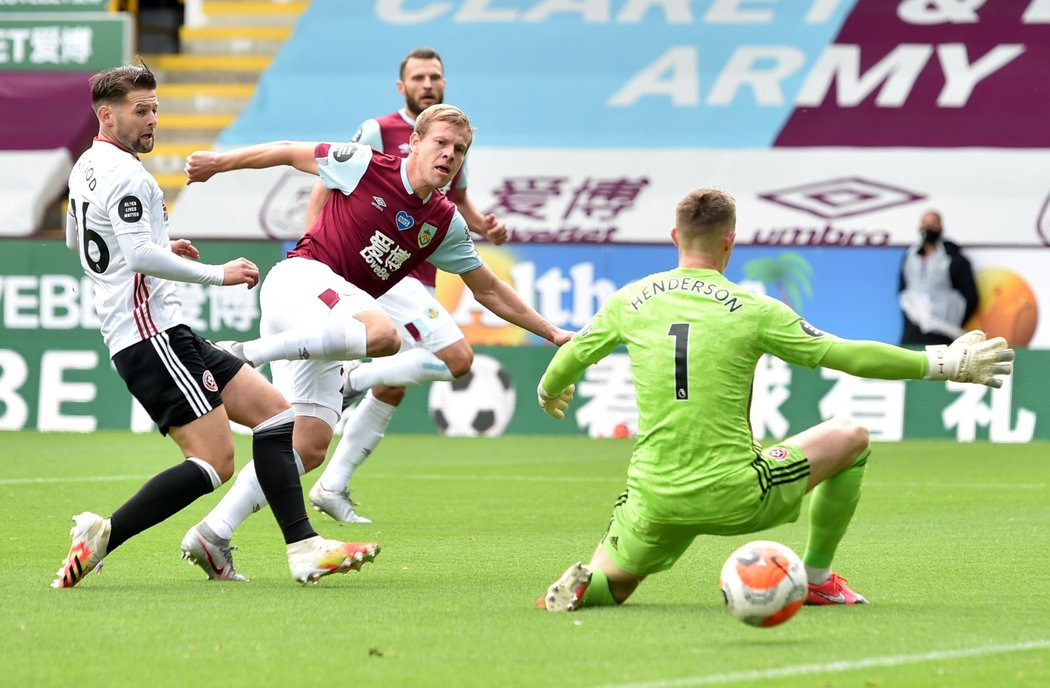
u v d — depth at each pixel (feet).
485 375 187.11
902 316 184.44
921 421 179.52
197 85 235.40
